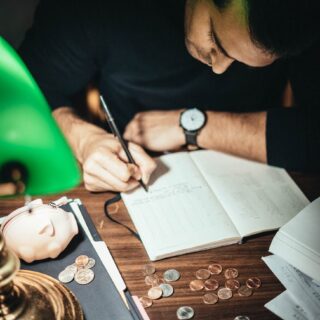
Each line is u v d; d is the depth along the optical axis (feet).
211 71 4.71
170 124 4.40
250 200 3.55
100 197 3.52
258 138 4.13
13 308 2.30
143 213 3.31
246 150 4.10
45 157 1.70
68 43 4.52
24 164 1.69
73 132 4.17
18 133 1.65
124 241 3.15
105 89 5.18
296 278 2.94
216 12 3.18
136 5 4.30
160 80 4.81
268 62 3.32
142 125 4.46
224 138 4.18
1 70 1.75
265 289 2.87
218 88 4.91
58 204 3.29
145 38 4.47
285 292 2.85
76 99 5.53
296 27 2.83
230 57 3.51
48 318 2.35
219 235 3.16
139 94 4.96
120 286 2.78
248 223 3.30
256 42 3.00
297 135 4.11
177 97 4.95
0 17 5.41
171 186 3.59
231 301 2.78
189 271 2.96
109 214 3.37
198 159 3.99
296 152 4.04
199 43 3.69
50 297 2.48
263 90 5.20
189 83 4.82
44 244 2.74
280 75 5.24
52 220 2.81
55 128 1.80
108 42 4.55
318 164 4.01
